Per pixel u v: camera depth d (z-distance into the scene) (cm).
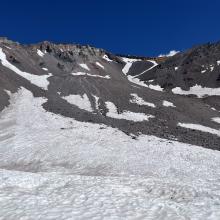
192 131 6103
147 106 7831
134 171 3141
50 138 4216
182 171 3175
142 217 1611
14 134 4509
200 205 1808
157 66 18625
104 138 4253
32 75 11362
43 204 1789
